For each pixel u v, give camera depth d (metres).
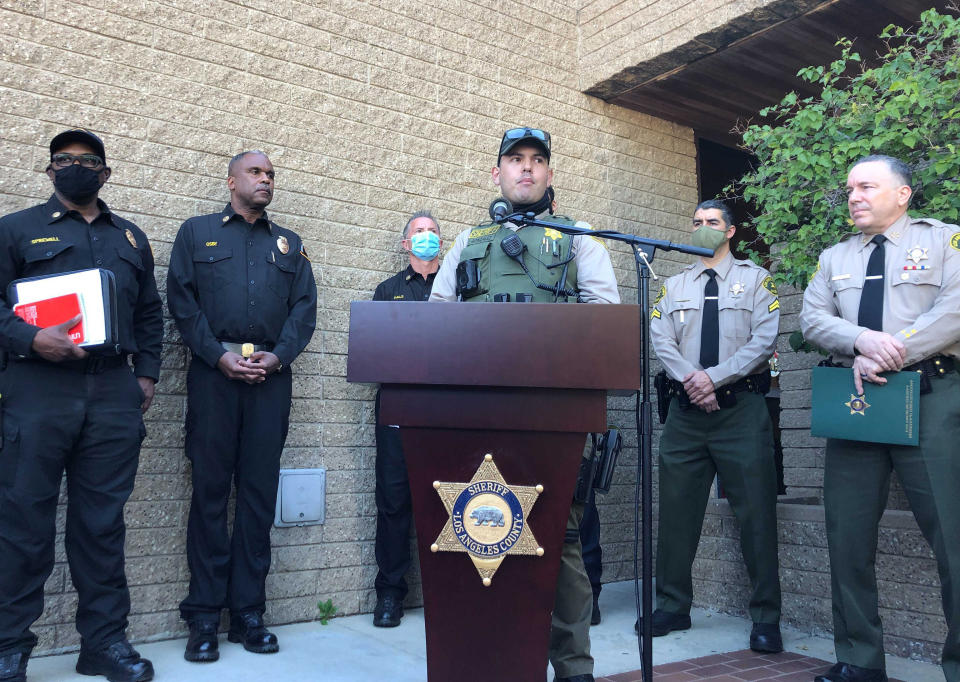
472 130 4.51
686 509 3.62
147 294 3.04
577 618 2.36
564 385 1.87
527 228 2.36
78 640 3.08
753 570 3.37
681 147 5.48
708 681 2.84
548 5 4.91
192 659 2.96
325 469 3.79
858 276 2.84
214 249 3.24
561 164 4.85
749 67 4.66
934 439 2.62
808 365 4.13
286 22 3.88
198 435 3.15
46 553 2.64
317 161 3.93
